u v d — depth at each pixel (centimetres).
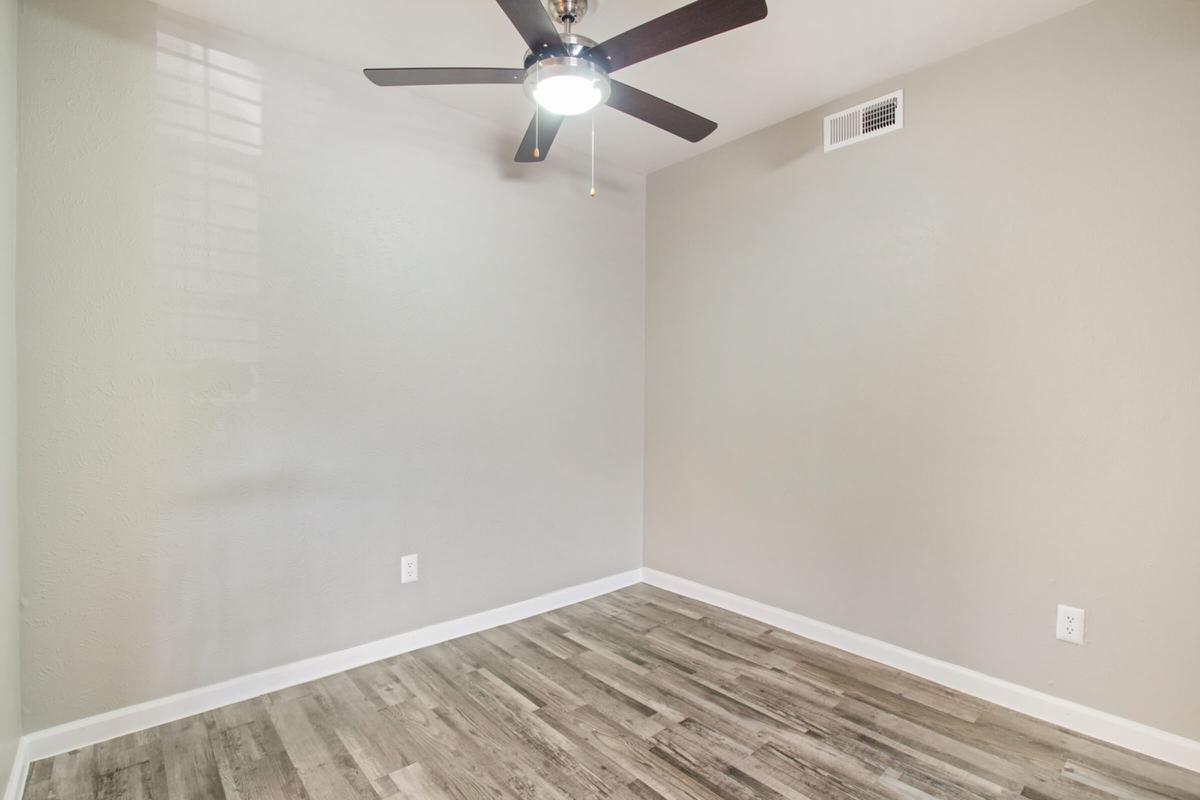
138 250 203
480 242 291
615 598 342
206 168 216
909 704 224
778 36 223
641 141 317
